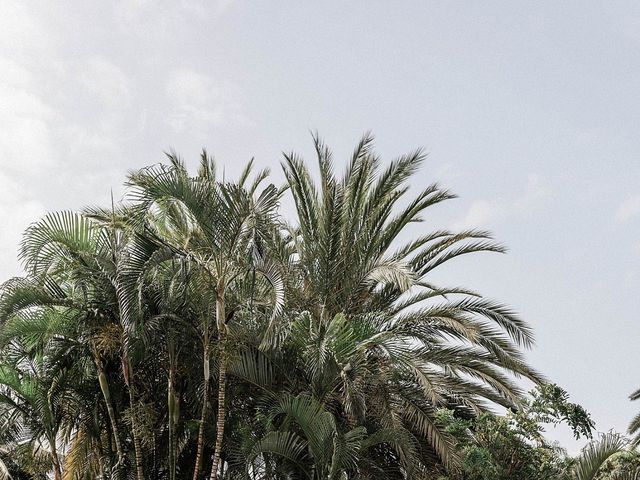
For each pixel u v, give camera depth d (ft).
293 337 42.93
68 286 43.42
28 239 41.65
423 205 51.21
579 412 42.19
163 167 40.19
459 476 44.62
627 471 43.14
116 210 48.39
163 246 39.99
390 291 52.19
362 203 51.60
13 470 53.01
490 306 49.83
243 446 40.57
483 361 49.55
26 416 44.47
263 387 43.52
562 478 41.98
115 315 41.70
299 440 42.19
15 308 40.09
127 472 43.45
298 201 51.62
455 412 54.08
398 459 47.44
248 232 40.01
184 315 42.50
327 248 49.55
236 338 42.29
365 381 44.09
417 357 48.03
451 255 52.65
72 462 47.65
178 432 45.06
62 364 43.04
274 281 39.22
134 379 44.83
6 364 43.06
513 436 43.16
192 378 45.01
